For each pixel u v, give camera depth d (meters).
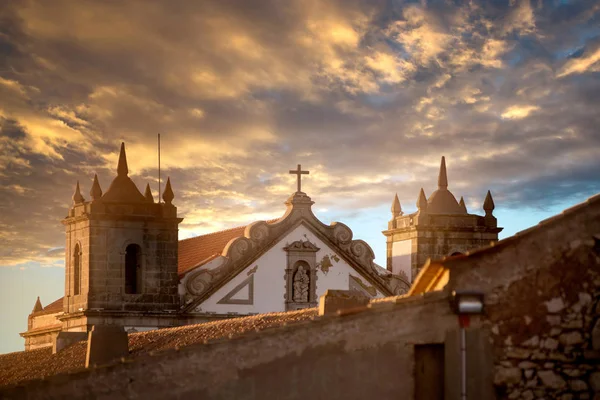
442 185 77.88
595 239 25.09
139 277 69.56
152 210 69.94
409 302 24.81
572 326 24.89
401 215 79.50
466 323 24.59
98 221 69.00
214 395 24.81
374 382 24.67
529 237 25.05
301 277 70.94
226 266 70.19
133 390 25.05
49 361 47.50
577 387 24.73
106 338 37.81
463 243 76.38
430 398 24.72
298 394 24.70
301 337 24.83
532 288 24.92
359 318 24.83
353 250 72.19
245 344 24.89
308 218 71.56
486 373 24.61
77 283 70.69
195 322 69.56
